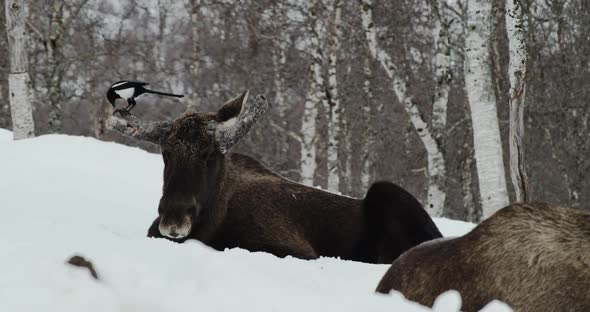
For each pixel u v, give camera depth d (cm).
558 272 1227
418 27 9206
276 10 8519
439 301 1121
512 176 4041
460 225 3956
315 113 7350
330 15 7325
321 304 1134
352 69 8875
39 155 4278
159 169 4447
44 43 8150
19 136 5425
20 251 1162
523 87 3984
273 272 1464
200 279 1216
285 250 2592
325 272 1616
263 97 2553
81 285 1039
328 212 2802
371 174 9519
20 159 4106
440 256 1349
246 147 9706
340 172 10025
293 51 9044
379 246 2730
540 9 8362
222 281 1214
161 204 2372
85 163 4228
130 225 3047
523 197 4019
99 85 10919
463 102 8812
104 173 3894
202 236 2553
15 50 5416
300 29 8906
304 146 7356
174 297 1099
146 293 1095
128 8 11369
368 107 8338
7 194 3275
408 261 1397
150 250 1348
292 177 10175
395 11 8069
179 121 2489
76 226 1435
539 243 1255
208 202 2523
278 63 8894
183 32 11419
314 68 7306
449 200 10850
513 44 3962
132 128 2453
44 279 1039
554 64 9562
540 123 9831
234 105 2553
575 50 9388
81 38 10744
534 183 10144
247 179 2780
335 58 7369
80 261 1129
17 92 5409
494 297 1255
